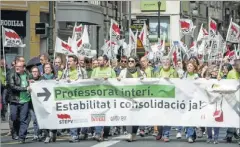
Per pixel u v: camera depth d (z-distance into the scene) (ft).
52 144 50.78
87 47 72.64
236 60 53.47
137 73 54.24
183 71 64.54
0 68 67.21
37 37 113.91
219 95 52.37
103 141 52.85
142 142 52.01
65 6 132.57
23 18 111.14
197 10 223.30
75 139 52.54
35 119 53.78
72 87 53.31
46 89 53.11
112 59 77.15
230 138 52.95
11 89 52.31
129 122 53.36
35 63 61.72
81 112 53.36
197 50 98.12
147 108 53.31
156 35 205.05
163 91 53.06
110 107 53.52
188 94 52.80
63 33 134.41
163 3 204.64
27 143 51.72
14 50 108.88
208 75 62.59
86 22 136.56
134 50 94.63
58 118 53.21
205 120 52.60
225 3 256.73
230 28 73.51
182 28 97.86
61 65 59.77
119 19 172.35
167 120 53.16
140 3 206.90
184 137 57.47
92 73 56.70
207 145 50.11
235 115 52.26
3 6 107.76
